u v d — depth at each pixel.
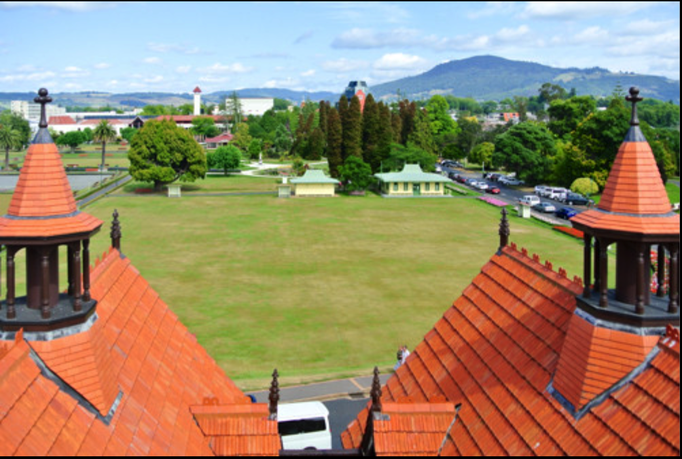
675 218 15.35
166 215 102.12
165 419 17.02
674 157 125.44
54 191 16.09
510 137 142.00
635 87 16.31
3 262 64.44
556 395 15.95
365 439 18.81
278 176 167.88
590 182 118.81
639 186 15.69
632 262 15.95
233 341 45.47
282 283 61.72
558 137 171.12
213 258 72.19
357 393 37.06
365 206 115.94
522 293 20.27
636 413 13.80
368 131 149.38
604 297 15.69
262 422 17.94
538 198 110.88
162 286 60.09
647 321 14.97
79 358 15.34
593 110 171.12
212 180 157.50
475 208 113.31
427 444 17.72
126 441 15.11
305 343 45.31
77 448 13.72
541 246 78.31
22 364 14.27
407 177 131.75
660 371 14.05
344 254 74.94
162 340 20.97
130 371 17.55
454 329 22.12
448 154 197.00
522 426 16.12
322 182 129.50
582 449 14.27
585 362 15.39
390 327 49.03
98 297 18.66
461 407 18.45
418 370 22.11
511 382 17.66
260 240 83.00
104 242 79.81
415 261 71.50
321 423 30.55
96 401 15.16
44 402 14.01
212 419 18.02
